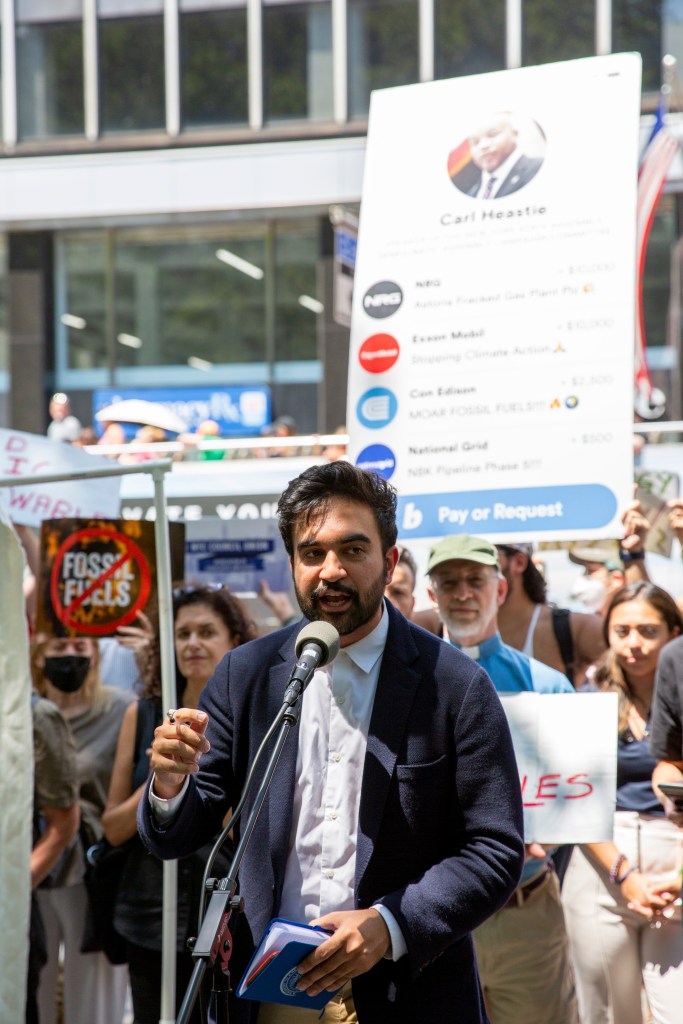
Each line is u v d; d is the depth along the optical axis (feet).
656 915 13.66
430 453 13.99
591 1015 14.48
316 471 8.78
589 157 13.69
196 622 15.02
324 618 8.71
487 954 13.37
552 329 13.66
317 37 52.39
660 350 47.44
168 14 53.16
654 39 48.19
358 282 14.42
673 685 13.48
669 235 47.19
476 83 14.17
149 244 54.19
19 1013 11.45
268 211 52.54
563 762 12.87
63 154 53.88
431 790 8.61
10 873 11.56
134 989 14.33
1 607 11.90
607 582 18.76
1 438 17.62
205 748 8.45
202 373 53.78
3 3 54.19
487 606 13.55
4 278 55.01
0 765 11.69
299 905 8.67
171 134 53.31
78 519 15.07
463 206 14.08
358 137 51.93
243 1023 8.64
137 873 14.49
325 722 8.93
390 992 8.37
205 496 19.93
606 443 13.38
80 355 54.75
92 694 16.02
